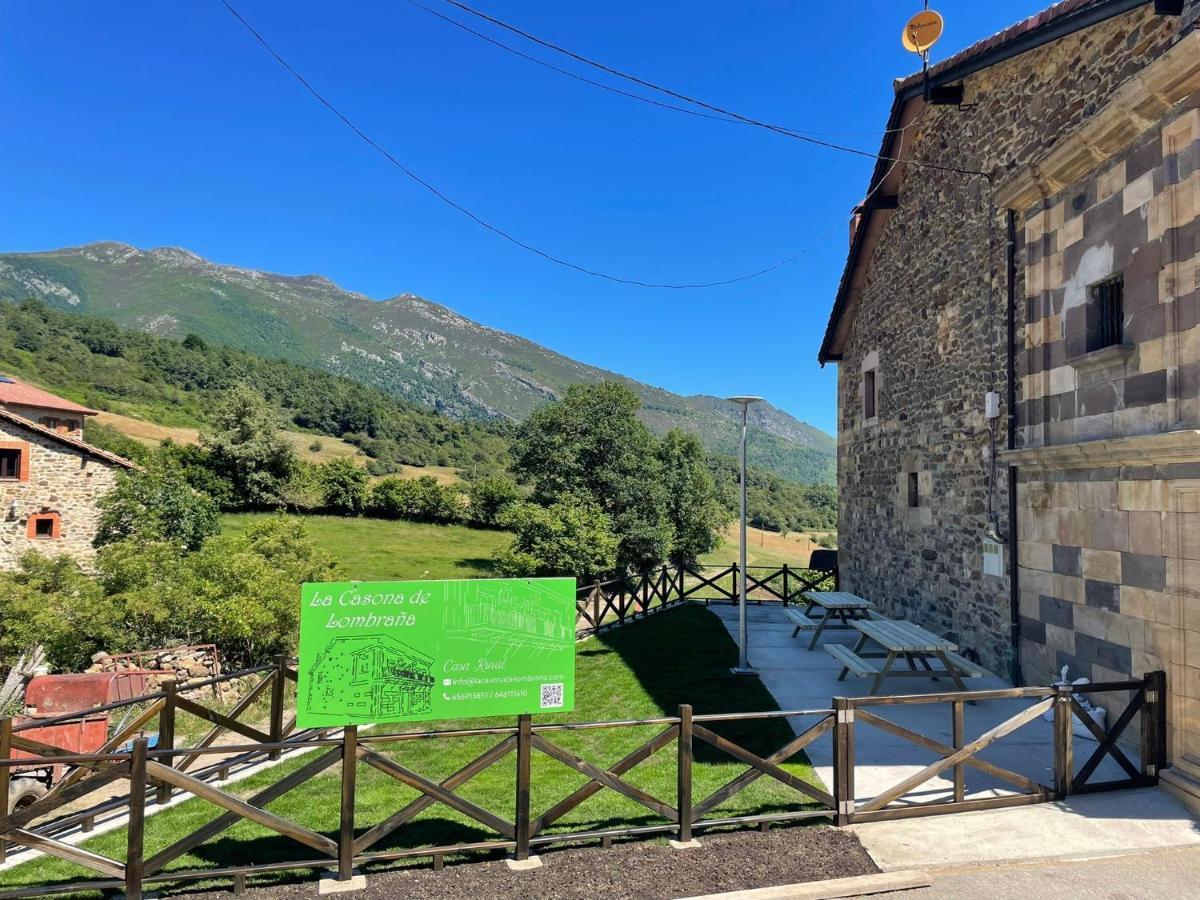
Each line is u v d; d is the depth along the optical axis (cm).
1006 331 678
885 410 1030
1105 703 516
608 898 311
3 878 346
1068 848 355
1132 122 471
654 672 776
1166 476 441
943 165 834
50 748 413
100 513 2053
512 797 432
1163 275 450
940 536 836
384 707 348
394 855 341
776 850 354
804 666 779
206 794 323
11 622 910
